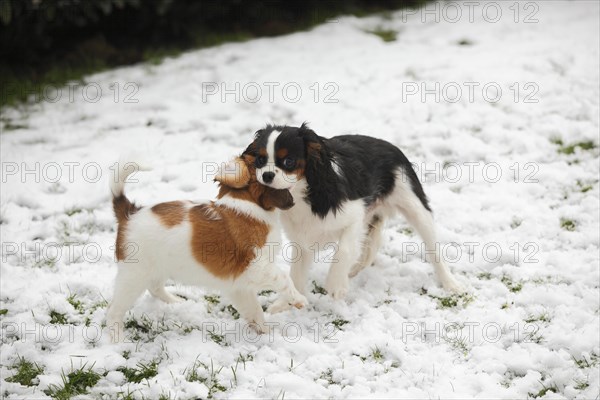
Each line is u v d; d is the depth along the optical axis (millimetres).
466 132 7727
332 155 4887
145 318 4930
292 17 11695
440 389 4238
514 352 4559
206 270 4527
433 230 5426
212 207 4559
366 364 4488
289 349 4648
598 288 5152
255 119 8273
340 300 5117
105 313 5012
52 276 5504
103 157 7504
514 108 8117
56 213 6512
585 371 4355
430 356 4539
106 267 5652
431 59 9711
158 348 4637
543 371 4398
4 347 4703
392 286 5410
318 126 8008
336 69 9570
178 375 4359
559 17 10961
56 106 8867
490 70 9133
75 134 8086
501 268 5484
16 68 9945
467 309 5023
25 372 4453
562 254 5586
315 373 4434
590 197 6301
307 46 10547
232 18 11453
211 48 10672
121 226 4562
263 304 5234
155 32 10883
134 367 4469
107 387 4289
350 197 4969
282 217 4980
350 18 11703
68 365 4473
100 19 10617
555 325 4777
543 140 7422
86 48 10383
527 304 5055
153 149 7645
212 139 7859
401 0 12320
